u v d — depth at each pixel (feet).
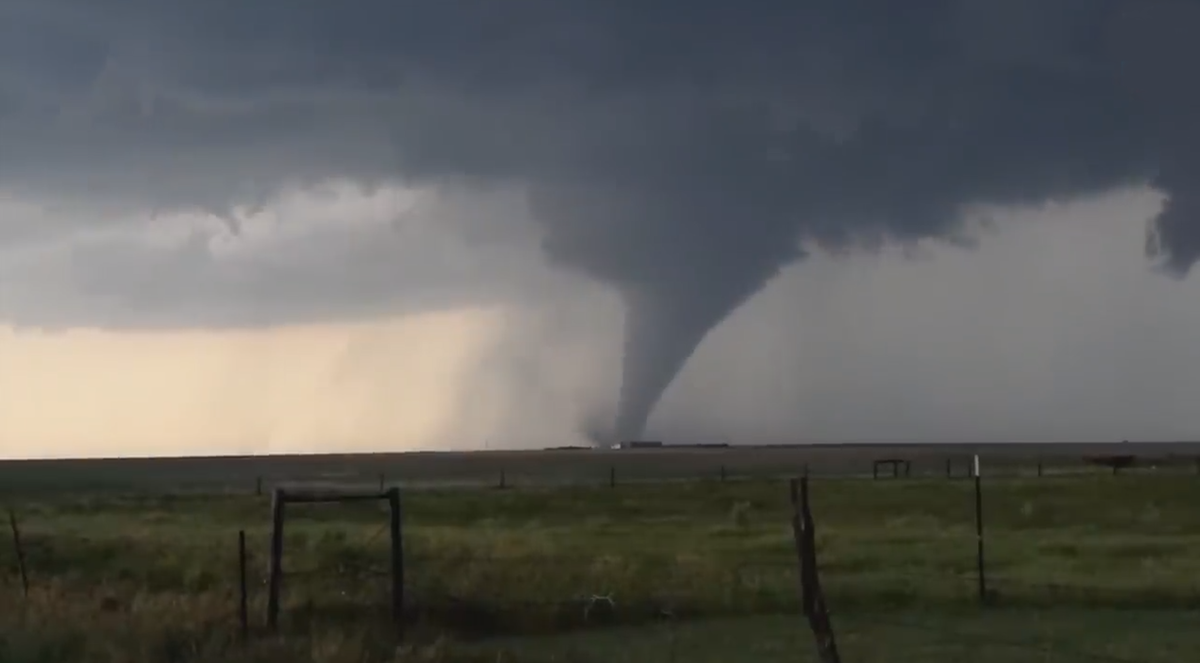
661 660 186.70
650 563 289.53
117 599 231.91
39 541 320.91
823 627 151.94
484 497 557.33
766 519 455.63
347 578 248.32
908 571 287.28
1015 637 208.54
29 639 170.71
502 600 230.27
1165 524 421.18
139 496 634.02
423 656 170.50
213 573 269.64
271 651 168.14
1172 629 216.54
